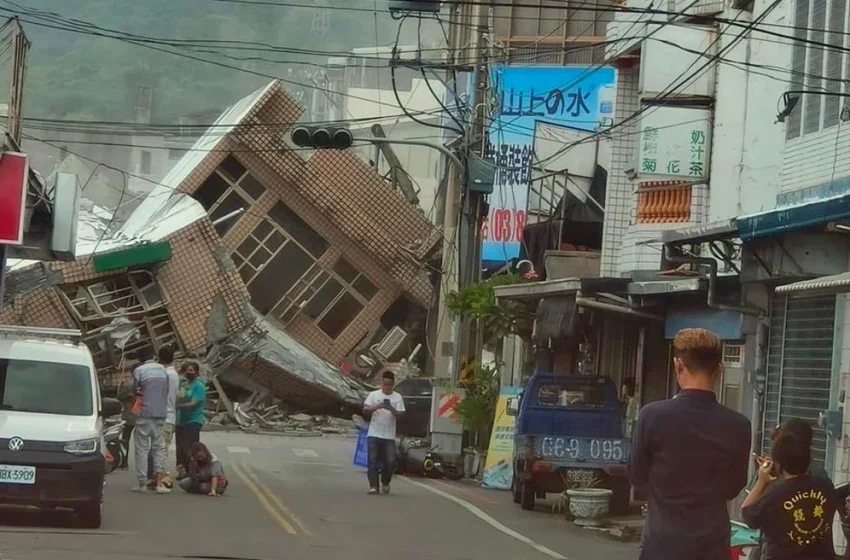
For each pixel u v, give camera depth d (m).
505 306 35.09
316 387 54.34
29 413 18.80
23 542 16.30
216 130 62.66
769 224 19.67
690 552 7.85
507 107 45.84
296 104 57.38
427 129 79.44
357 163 58.38
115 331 50.88
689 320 26.80
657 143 27.84
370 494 26.69
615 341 32.81
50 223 26.41
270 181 58.22
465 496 27.88
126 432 27.70
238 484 27.06
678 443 7.99
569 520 23.78
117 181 98.38
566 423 26.84
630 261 29.52
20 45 24.20
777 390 22.95
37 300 50.75
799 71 23.17
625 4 33.41
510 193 41.66
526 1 52.59
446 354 51.31
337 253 59.03
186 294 53.16
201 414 24.88
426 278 58.56
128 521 19.27
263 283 59.22
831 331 20.83
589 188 45.19
